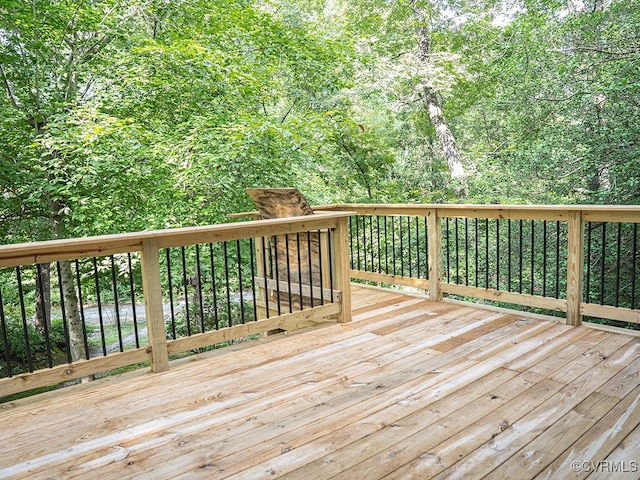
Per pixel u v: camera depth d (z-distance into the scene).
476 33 11.37
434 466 1.97
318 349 3.53
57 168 6.64
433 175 13.34
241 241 8.19
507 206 4.12
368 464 2.01
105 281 8.94
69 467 2.07
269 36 7.84
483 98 12.00
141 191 7.34
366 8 12.55
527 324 3.97
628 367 2.96
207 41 7.62
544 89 7.79
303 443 2.20
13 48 6.95
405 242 8.90
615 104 6.98
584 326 3.86
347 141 11.34
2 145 6.80
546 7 8.21
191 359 3.39
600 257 7.07
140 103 7.34
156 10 7.53
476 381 2.82
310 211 4.01
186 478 1.96
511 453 2.05
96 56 7.53
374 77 10.71
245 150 6.75
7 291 10.11
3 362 10.17
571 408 2.44
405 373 3.00
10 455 2.19
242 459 2.08
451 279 8.60
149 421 2.48
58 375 2.84
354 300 5.16
